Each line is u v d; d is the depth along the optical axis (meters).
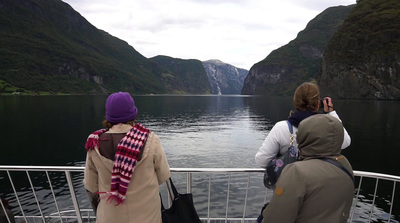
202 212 16.86
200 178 22.91
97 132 2.06
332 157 1.78
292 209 1.65
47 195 19.97
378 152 37.72
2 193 20.59
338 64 145.12
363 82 133.88
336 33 156.25
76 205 3.36
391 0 151.50
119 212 1.99
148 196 2.04
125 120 2.06
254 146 43.03
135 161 1.94
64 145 41.22
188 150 39.97
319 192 1.66
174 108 127.94
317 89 2.41
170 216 2.45
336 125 1.78
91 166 2.06
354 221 16.83
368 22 141.12
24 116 78.50
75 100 157.62
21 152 36.84
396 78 121.88
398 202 19.59
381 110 87.69
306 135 1.82
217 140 48.69
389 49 125.38
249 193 19.59
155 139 2.12
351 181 1.77
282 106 137.12
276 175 2.30
